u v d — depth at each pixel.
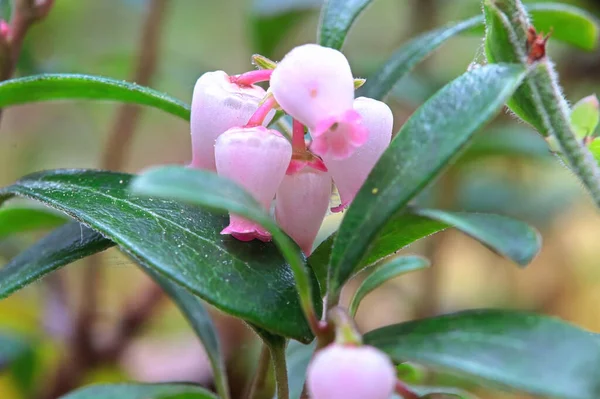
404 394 0.10
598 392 0.08
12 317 0.20
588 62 0.21
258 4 0.18
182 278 0.09
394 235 0.10
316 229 0.10
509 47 0.10
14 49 0.12
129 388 0.11
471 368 0.09
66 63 0.18
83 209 0.10
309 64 0.09
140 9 0.21
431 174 0.09
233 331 0.20
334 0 0.11
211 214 0.10
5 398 0.18
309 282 0.09
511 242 0.09
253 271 0.09
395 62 0.12
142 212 0.10
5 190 0.10
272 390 0.11
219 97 0.10
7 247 0.17
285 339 0.10
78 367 0.18
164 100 0.11
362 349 0.09
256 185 0.09
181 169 0.09
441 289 0.20
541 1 0.18
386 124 0.10
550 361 0.09
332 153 0.09
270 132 0.09
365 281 0.11
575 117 0.10
